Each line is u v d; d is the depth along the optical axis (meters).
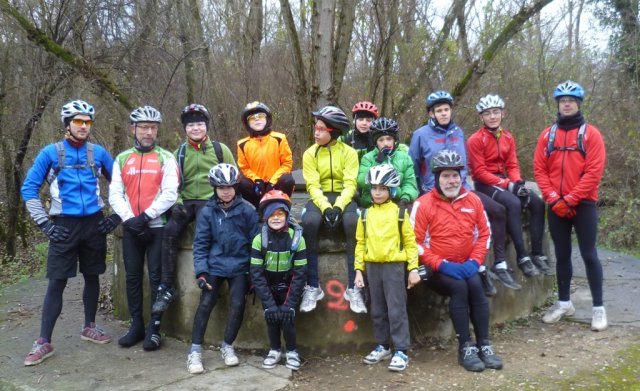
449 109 4.68
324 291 4.27
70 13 8.05
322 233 4.24
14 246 9.09
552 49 12.70
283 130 9.27
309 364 4.14
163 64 8.66
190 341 4.50
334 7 6.78
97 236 4.41
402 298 3.97
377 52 7.89
